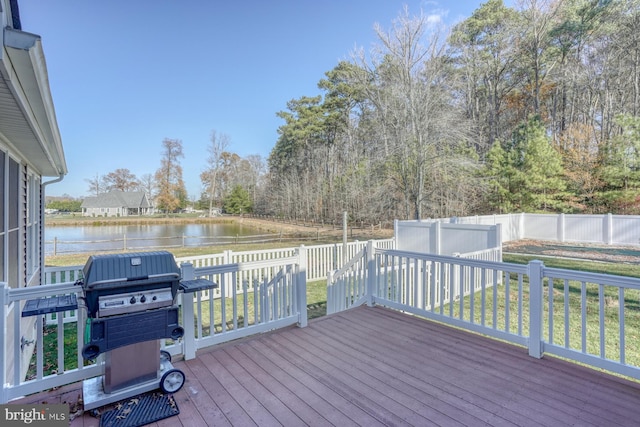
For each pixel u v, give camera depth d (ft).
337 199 79.30
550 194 50.70
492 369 8.98
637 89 52.70
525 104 68.74
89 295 6.81
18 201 12.14
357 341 10.98
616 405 7.23
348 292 15.58
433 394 7.78
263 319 11.65
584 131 53.21
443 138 47.57
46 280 19.76
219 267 10.49
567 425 6.56
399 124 49.42
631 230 37.91
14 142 10.35
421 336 11.37
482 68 67.67
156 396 7.61
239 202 132.77
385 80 51.16
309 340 11.08
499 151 54.49
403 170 49.03
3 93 5.88
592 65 59.36
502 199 53.72
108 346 7.04
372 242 14.98
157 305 7.48
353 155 75.46
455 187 50.60
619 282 8.12
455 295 19.53
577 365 9.10
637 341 12.72
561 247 38.04
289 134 106.63
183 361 9.55
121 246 54.60
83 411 7.13
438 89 47.16
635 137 45.83
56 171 18.30
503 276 23.48
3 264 9.47
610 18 56.03
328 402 7.50
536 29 62.44
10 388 7.03
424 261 13.04
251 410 7.21
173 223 114.11
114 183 159.12
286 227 86.74
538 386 8.07
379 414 7.02
